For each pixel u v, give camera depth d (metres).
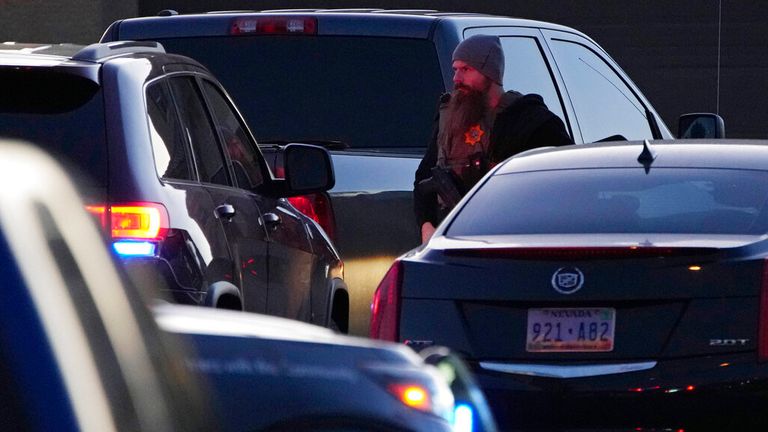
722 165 24.58
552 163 25.47
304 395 10.66
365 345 11.34
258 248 25.31
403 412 10.87
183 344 10.80
